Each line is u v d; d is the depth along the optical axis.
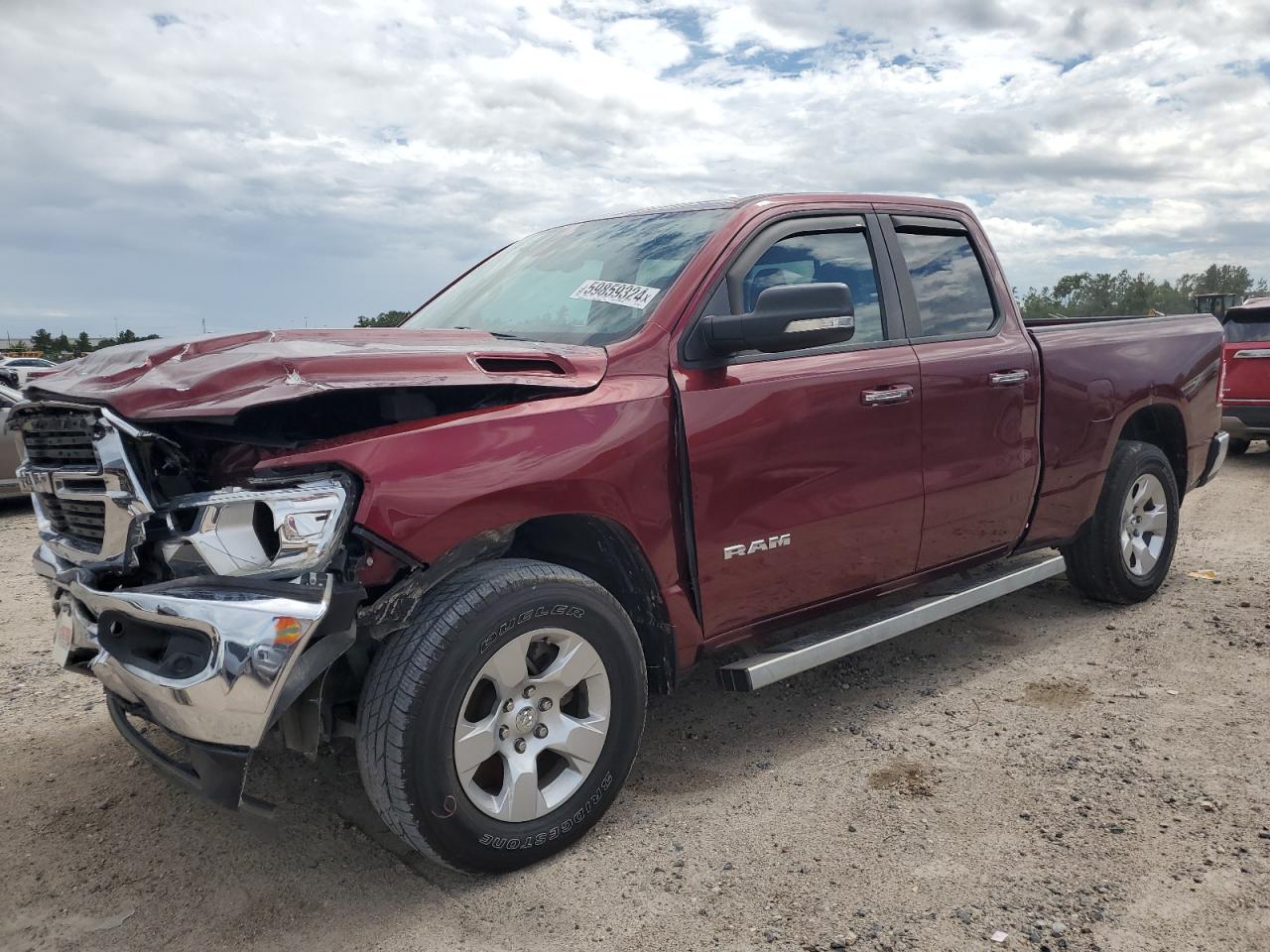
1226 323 10.06
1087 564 4.82
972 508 3.95
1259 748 3.36
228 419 2.39
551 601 2.62
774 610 3.34
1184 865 2.65
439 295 4.29
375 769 2.43
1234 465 10.17
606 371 2.92
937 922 2.42
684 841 2.85
